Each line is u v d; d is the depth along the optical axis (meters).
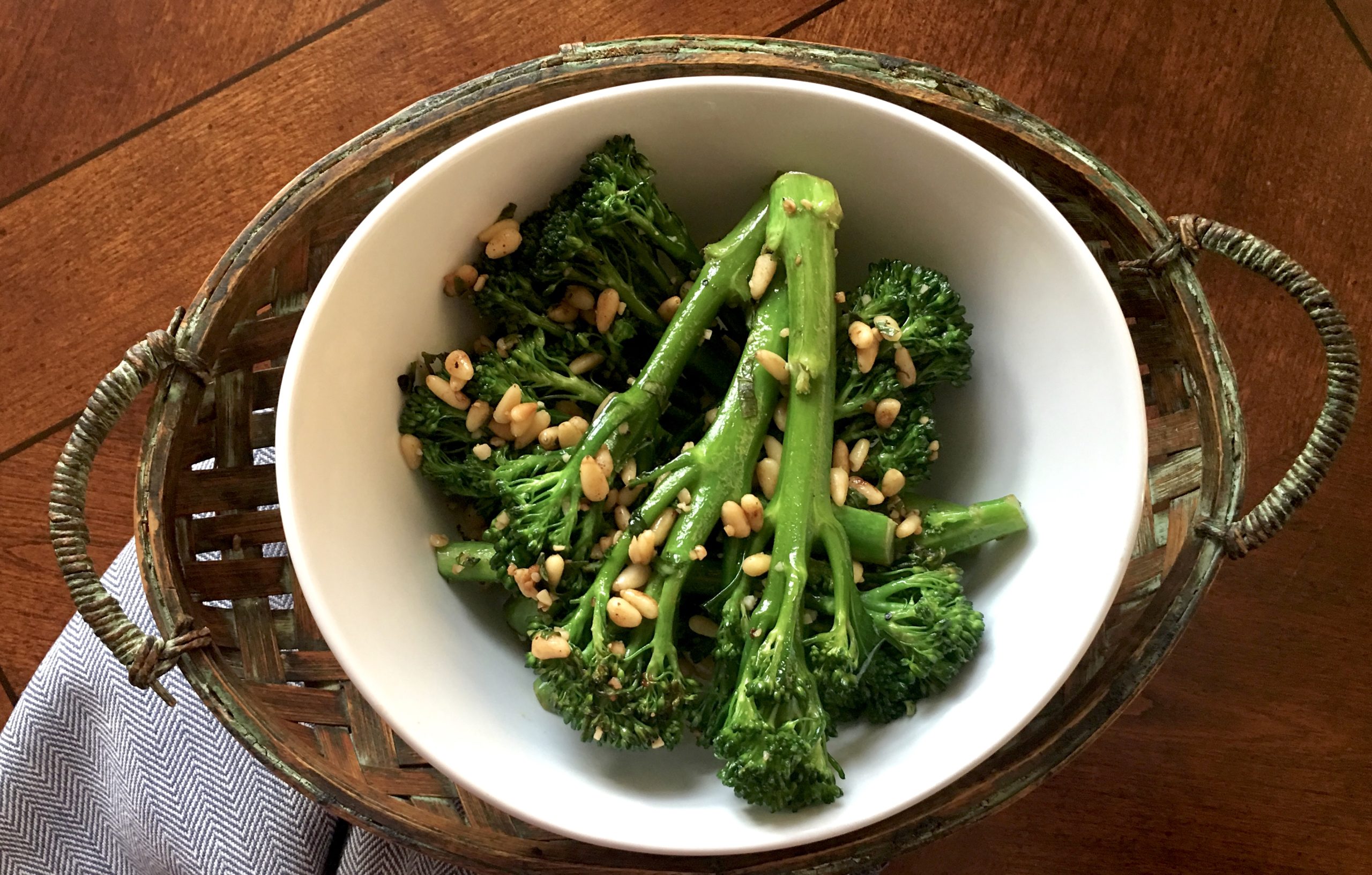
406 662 0.28
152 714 0.37
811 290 0.29
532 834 0.29
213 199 0.38
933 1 0.38
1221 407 0.29
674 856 0.28
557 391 0.31
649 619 0.29
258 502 0.31
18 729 0.37
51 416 0.40
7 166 0.38
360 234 0.27
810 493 0.29
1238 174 0.39
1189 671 0.42
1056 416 0.30
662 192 0.32
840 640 0.28
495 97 0.29
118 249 0.39
